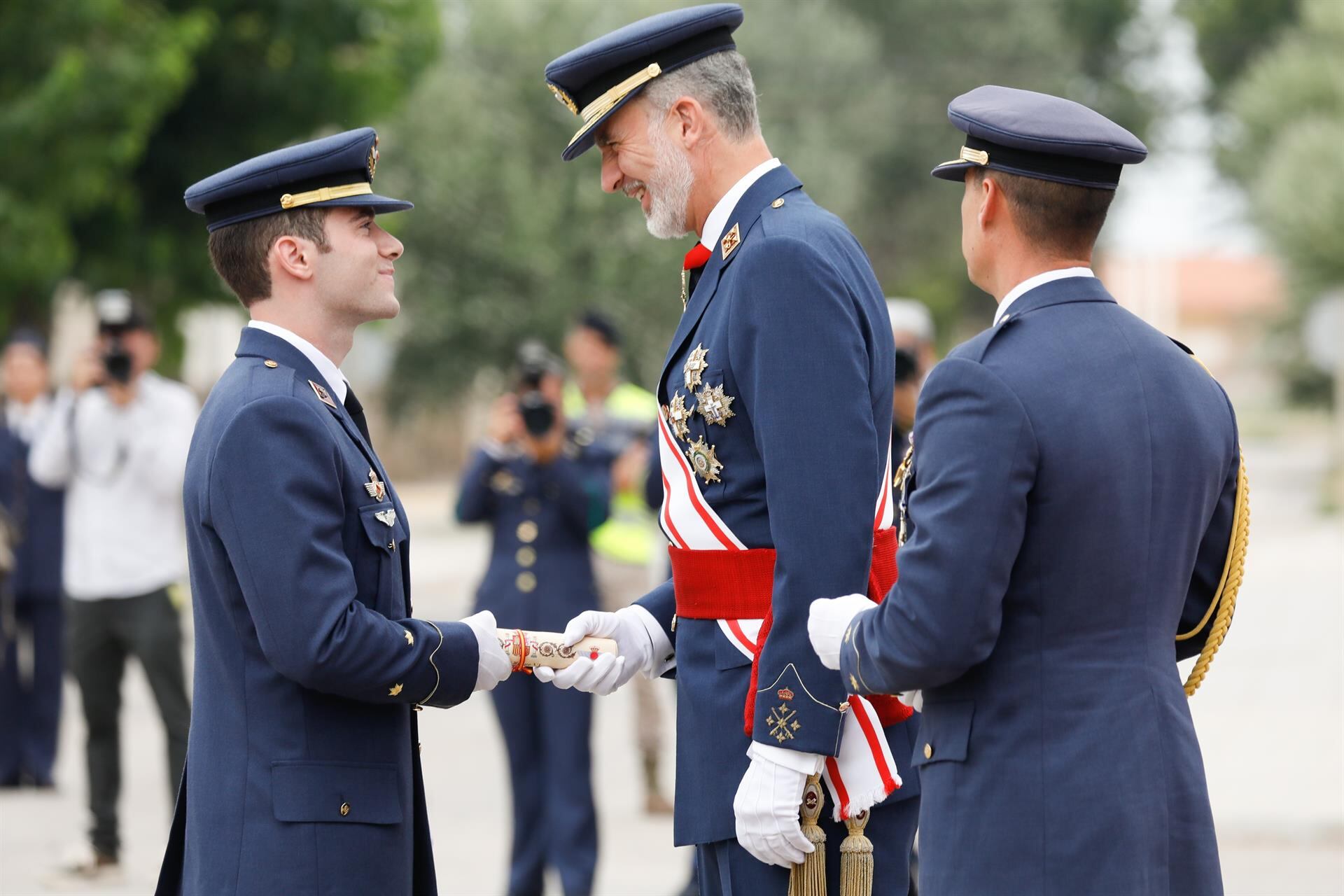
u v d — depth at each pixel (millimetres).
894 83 95312
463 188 69125
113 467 19094
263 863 8680
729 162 9594
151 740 27516
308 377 9133
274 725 8812
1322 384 96375
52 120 40000
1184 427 8086
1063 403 7809
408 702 9047
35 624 24203
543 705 17000
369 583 9023
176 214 51438
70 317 58281
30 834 21141
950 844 7988
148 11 43375
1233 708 27703
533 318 69750
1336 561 51750
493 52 71125
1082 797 7688
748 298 8977
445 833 20906
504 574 18031
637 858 19750
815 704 8656
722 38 9703
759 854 8836
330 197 9219
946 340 120500
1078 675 7805
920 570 7723
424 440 92000
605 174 9922
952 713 8062
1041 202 8188
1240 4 111375
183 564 19578
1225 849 19047
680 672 9578
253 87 50375
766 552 9164
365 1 51438
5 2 40500
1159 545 7965
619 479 21734
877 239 99500
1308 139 74562
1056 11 107562
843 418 8719
